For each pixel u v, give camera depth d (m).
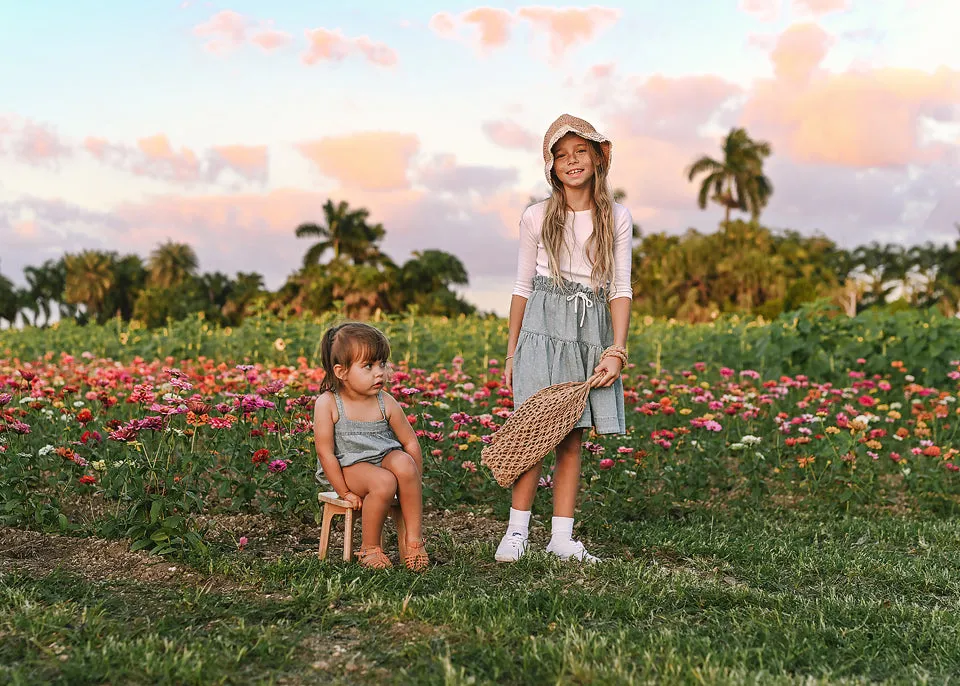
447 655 2.29
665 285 48.00
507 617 2.56
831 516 4.69
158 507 3.28
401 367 7.36
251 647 2.35
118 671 2.16
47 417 4.91
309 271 53.00
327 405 3.32
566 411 3.48
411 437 3.45
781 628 2.62
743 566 3.58
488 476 4.63
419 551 3.29
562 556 3.50
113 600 2.70
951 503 4.91
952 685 2.27
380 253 56.94
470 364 8.95
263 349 10.23
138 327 12.57
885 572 3.46
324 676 2.22
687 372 8.20
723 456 5.54
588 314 3.68
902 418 6.71
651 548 3.81
